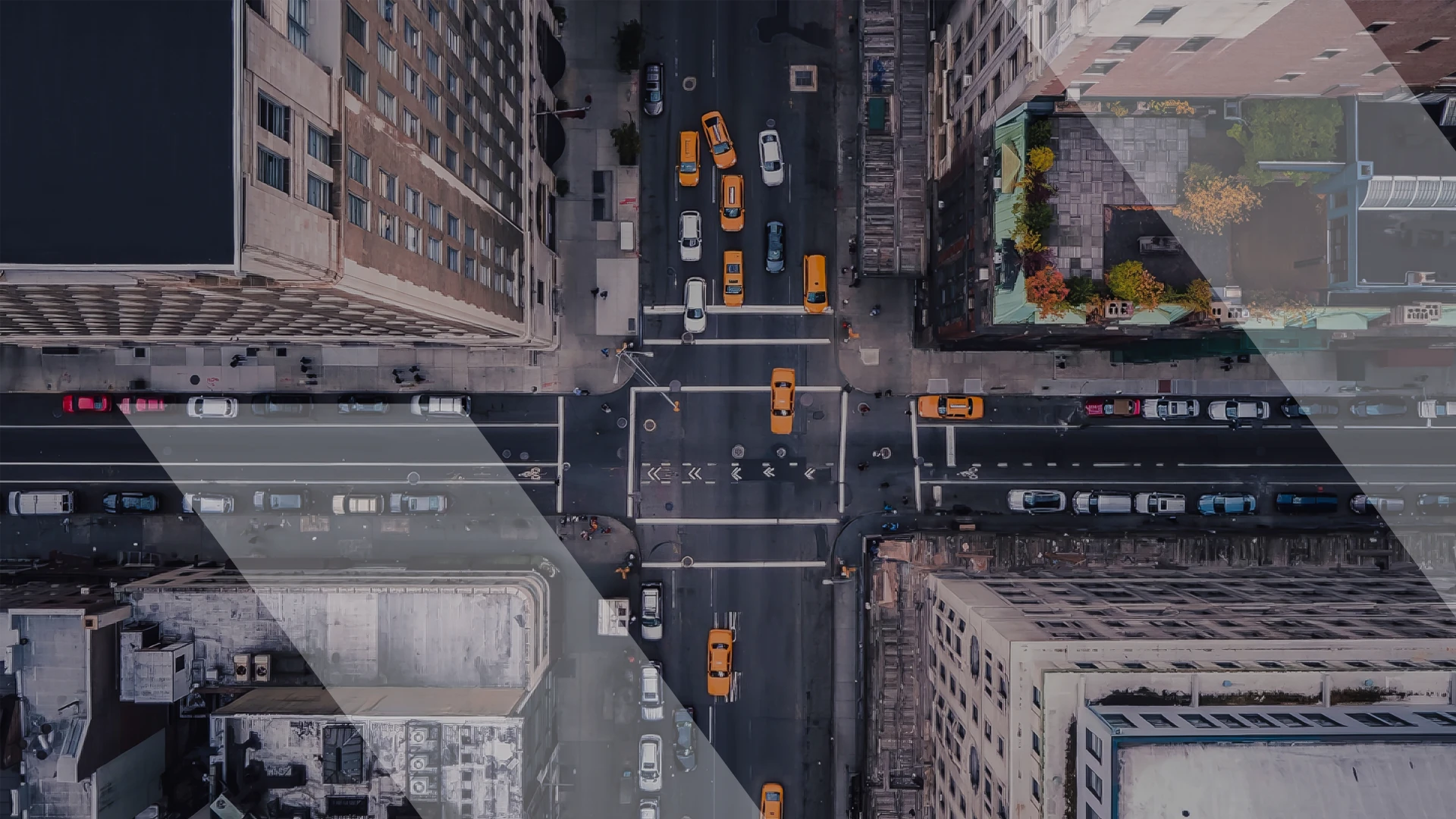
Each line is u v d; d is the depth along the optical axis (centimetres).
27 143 2241
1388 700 3481
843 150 5481
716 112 5434
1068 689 3484
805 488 5544
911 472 5547
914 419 5541
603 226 5503
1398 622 4119
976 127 4331
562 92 5478
